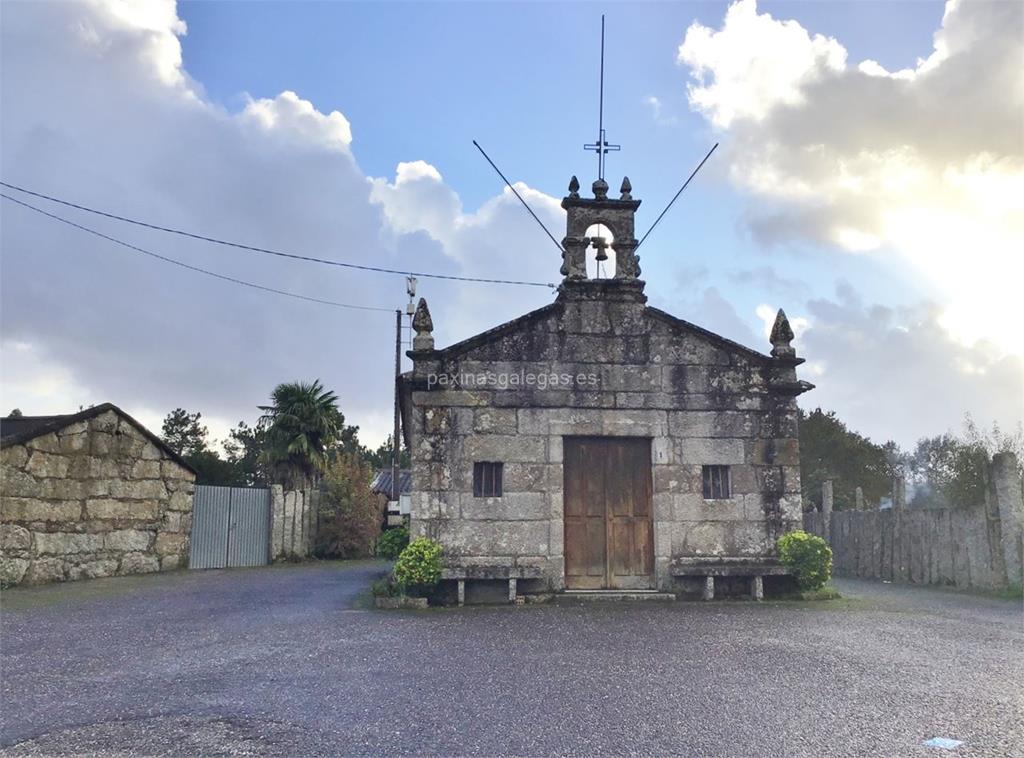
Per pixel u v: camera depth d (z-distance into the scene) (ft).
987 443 76.28
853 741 18.52
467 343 46.91
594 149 51.55
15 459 54.80
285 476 109.29
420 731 19.40
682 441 47.32
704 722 19.94
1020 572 46.06
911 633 32.68
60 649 30.78
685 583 45.80
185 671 26.48
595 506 46.98
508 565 44.83
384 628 34.60
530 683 23.90
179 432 196.85
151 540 69.46
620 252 49.67
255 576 66.39
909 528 56.80
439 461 45.73
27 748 18.53
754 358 48.39
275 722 20.25
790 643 30.37
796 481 47.50
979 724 19.77
